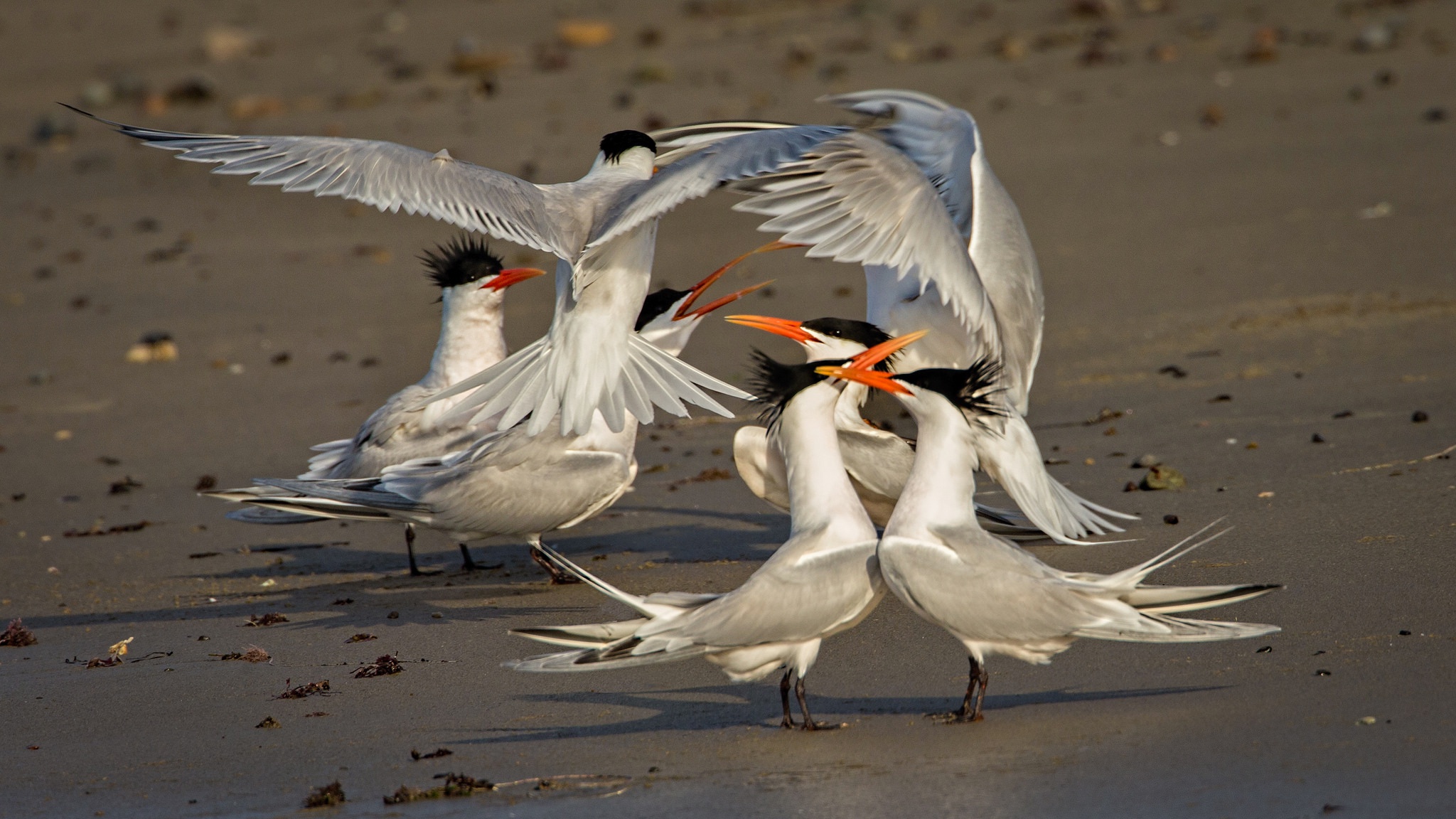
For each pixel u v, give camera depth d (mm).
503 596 11664
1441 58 29484
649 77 34250
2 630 11281
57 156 33906
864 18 39562
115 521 14422
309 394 18234
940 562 7824
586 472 11789
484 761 7855
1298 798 6477
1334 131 25344
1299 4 35625
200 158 8656
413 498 11797
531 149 28688
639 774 7488
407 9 46906
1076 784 6852
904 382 8180
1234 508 11547
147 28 47250
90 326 21781
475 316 12953
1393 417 13438
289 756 8141
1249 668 8266
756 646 7883
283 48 43125
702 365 17688
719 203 25391
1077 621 7645
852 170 8719
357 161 8719
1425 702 7441
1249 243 20297
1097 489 12516
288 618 11250
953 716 8008
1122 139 26469
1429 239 19453
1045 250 21125
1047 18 37344
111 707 9242
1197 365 16016
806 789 7090
